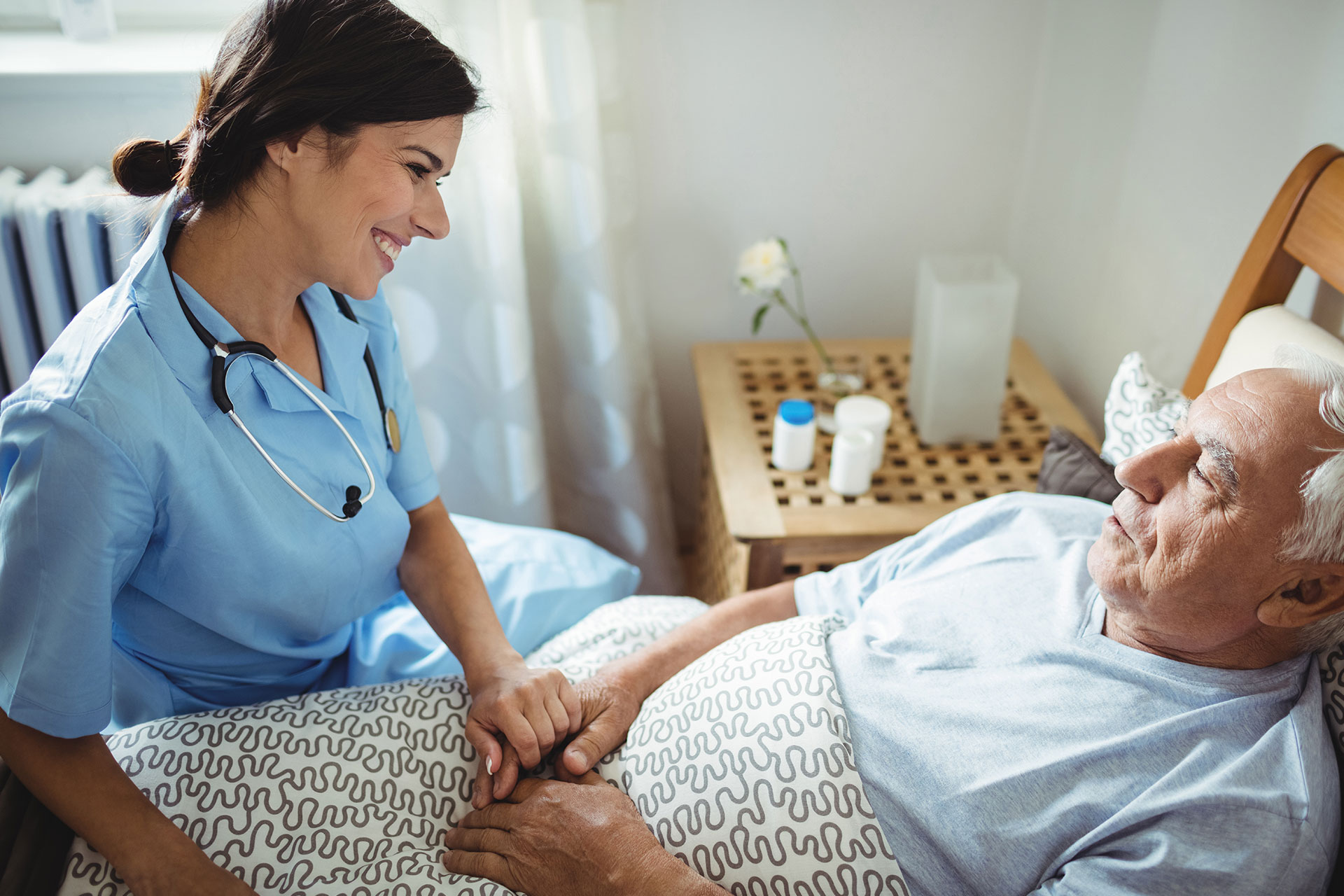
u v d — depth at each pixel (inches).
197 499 34.5
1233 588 33.6
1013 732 35.9
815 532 54.7
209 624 38.4
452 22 59.3
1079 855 33.6
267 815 36.8
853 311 79.2
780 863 35.1
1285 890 30.9
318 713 39.8
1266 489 32.4
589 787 38.0
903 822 35.6
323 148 32.3
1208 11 53.4
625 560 79.5
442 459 74.4
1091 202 66.7
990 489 58.4
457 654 43.6
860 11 67.9
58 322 62.0
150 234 34.5
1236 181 51.9
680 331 79.7
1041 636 39.0
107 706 33.7
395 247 36.6
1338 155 43.9
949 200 75.0
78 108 63.2
